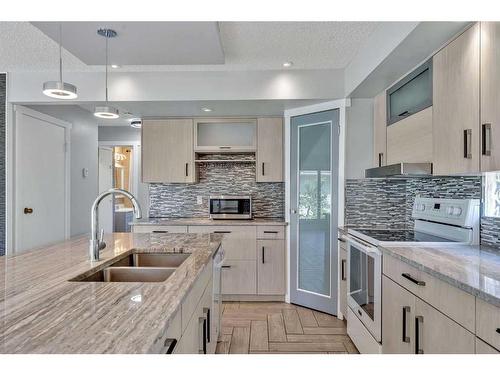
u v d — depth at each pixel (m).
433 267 1.58
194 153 4.14
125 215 7.06
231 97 3.37
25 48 2.81
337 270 3.38
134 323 0.94
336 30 2.48
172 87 3.39
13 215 3.45
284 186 4.08
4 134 3.41
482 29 1.69
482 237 2.17
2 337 0.85
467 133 1.80
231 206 4.22
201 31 2.17
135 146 5.96
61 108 4.21
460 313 1.37
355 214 3.31
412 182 3.15
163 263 2.16
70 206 4.39
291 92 3.34
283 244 3.84
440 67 2.09
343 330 3.05
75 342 0.83
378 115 3.17
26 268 1.61
